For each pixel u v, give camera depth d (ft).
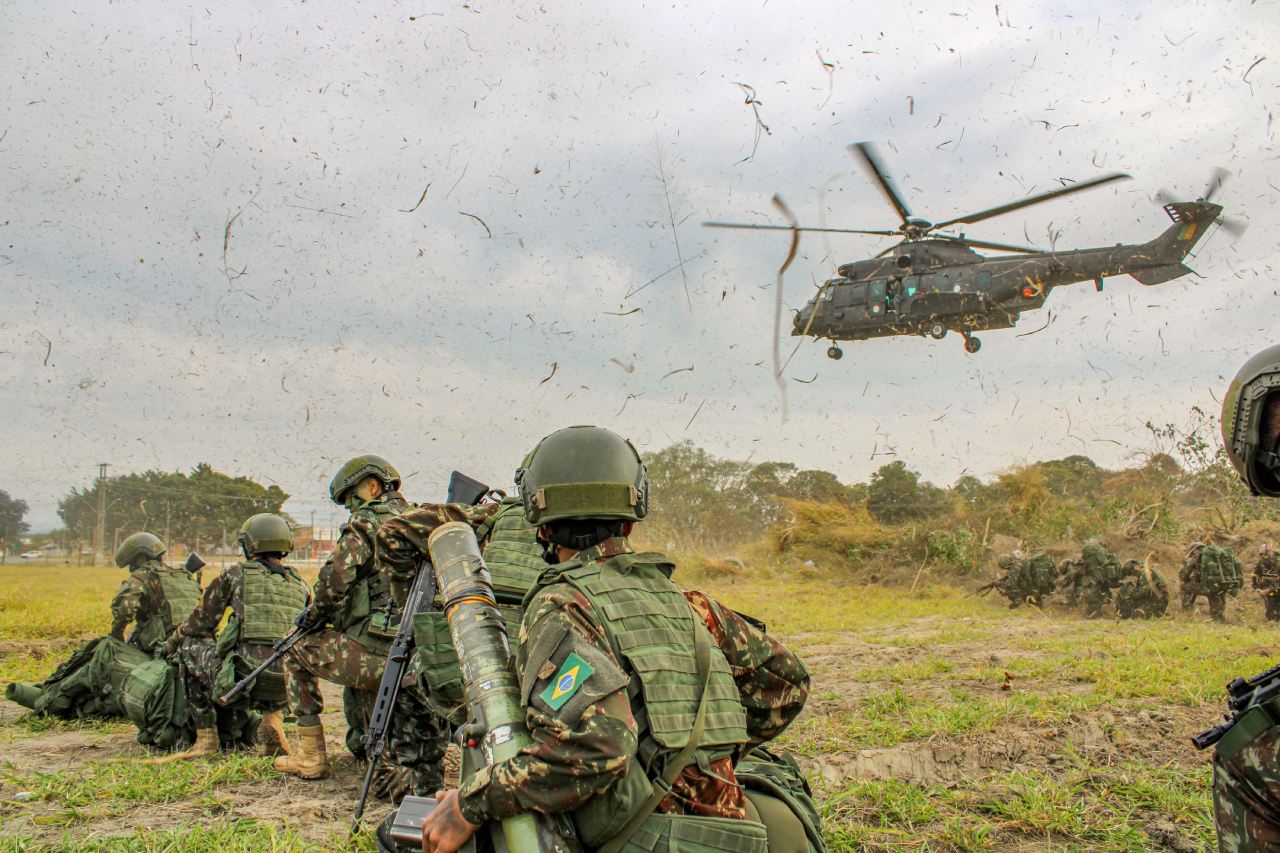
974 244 58.59
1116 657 33.81
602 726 7.01
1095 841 15.05
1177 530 72.43
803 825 8.71
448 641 13.78
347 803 17.10
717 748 7.80
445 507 14.96
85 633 42.78
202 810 16.62
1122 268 54.49
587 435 8.85
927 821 15.83
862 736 20.85
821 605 64.80
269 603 20.79
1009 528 81.10
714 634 8.81
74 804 16.56
